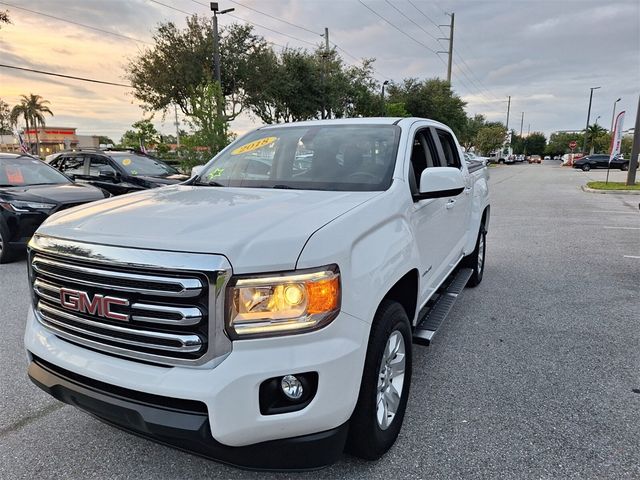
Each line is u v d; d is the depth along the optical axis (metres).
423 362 3.81
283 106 29.86
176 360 1.95
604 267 6.80
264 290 1.91
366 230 2.32
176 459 2.65
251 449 1.97
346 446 2.45
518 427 2.89
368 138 3.40
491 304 5.21
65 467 2.59
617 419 2.97
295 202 2.55
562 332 4.40
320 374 1.97
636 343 4.14
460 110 46.50
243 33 27.45
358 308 2.13
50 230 2.34
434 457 2.61
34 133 72.44
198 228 2.08
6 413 3.12
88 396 2.13
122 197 2.93
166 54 26.30
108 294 2.05
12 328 4.54
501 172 42.31
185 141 17.25
